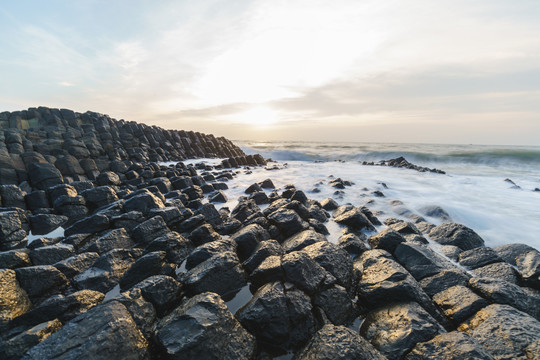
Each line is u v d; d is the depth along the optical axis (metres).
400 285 5.38
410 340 4.23
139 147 31.77
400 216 12.30
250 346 4.25
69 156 18.31
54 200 11.38
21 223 9.15
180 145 39.53
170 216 9.47
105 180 15.16
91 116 31.36
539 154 36.94
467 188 18.59
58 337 3.68
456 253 8.09
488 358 3.71
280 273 5.48
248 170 26.23
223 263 6.07
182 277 6.39
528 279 6.30
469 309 5.06
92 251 7.28
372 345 4.26
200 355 3.80
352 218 9.98
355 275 6.53
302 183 19.23
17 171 15.39
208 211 10.22
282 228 8.98
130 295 4.73
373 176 23.17
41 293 5.49
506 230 10.79
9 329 4.60
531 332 4.24
